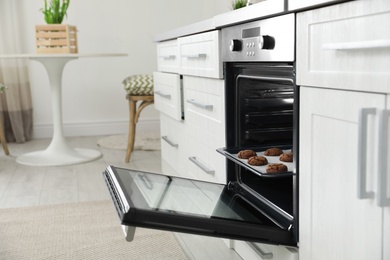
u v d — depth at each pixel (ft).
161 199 4.85
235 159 5.56
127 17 15.57
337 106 3.71
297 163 4.41
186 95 7.98
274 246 4.94
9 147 13.93
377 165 3.20
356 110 3.49
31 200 8.73
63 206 8.30
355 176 3.55
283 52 4.52
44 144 14.25
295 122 4.39
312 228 4.18
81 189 9.42
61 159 11.72
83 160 11.71
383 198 3.19
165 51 9.37
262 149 6.14
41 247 6.50
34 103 15.19
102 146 13.70
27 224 7.42
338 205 3.78
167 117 9.64
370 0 3.24
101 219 7.60
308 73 4.07
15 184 9.86
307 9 4.04
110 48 15.57
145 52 15.85
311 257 4.24
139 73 15.89
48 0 14.73
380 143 3.16
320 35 3.87
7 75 14.24
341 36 3.59
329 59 3.77
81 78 15.47
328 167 3.89
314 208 4.13
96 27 15.35
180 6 15.93
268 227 4.56
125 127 15.94
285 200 5.23
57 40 11.65
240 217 4.76
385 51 3.15
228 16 5.65
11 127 14.66
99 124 15.74
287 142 6.35
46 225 7.37
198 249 6.33
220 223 4.46
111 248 6.43
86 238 6.81
